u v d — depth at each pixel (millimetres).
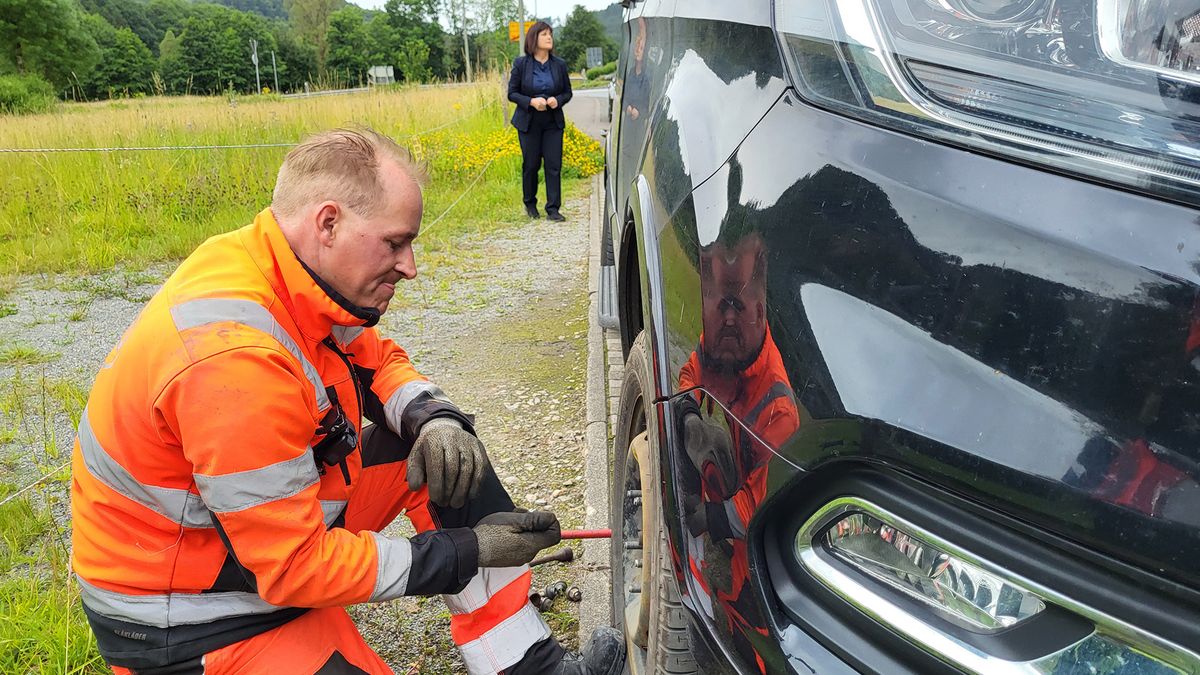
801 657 1146
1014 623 970
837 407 1069
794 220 1228
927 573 1034
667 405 1478
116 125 9977
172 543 1598
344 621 1807
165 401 1473
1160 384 867
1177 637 861
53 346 4848
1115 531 868
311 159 1585
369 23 102312
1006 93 1206
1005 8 1441
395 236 1618
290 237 1603
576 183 10258
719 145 1517
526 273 6141
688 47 1970
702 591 1309
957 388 983
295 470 1544
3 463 3510
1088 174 991
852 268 1124
